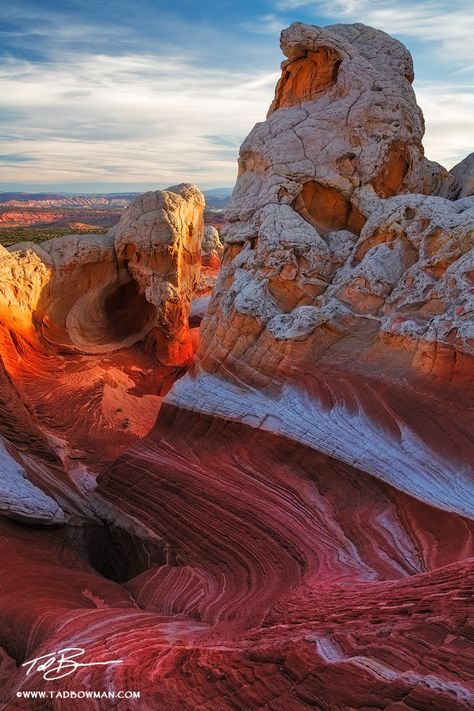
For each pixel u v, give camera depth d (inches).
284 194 652.7
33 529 528.1
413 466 429.1
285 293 611.5
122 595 454.0
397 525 410.0
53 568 465.7
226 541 475.8
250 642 283.4
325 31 673.0
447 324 464.4
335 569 382.6
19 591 398.9
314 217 665.0
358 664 215.6
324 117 657.6
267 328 581.0
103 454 727.7
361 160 641.6
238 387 586.2
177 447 592.7
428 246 540.7
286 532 445.7
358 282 563.5
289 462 503.8
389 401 478.0
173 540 515.2
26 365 815.7
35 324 867.4
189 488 534.9
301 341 556.1
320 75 688.4
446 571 295.7
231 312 617.3
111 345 927.7
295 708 208.8
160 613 419.8
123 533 571.2
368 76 659.4
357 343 542.6
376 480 439.8
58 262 903.1
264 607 362.9
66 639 321.7
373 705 195.3
